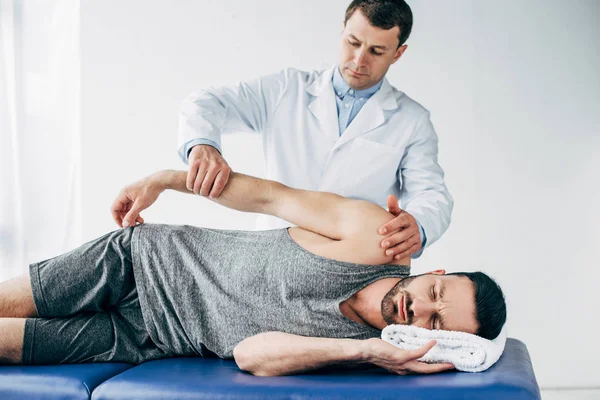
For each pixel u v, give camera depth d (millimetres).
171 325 1838
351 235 1835
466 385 1470
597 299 3543
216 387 1508
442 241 3643
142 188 2014
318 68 3812
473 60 3666
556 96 3613
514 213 3611
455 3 3684
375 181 2584
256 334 1764
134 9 3920
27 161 3914
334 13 3793
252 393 1486
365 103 2588
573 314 3557
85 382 1592
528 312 3584
